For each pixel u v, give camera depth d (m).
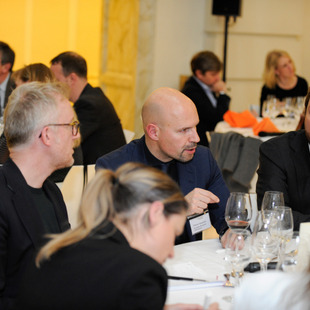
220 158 4.37
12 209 1.75
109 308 1.18
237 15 6.61
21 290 1.28
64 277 1.23
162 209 1.28
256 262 1.86
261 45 7.44
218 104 5.38
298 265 1.63
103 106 3.95
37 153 1.82
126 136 4.29
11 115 1.81
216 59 5.39
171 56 6.90
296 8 7.47
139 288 1.18
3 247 1.73
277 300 1.07
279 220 1.85
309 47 7.71
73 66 4.01
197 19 7.03
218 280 1.81
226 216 2.01
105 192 1.29
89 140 3.94
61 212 1.95
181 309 1.41
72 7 8.67
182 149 2.32
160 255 1.29
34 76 3.41
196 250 2.14
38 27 8.59
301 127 2.81
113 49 7.27
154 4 6.65
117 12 7.12
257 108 5.53
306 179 2.54
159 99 2.33
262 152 2.62
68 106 1.86
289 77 6.15
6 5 8.40
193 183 2.43
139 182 1.29
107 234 1.28
